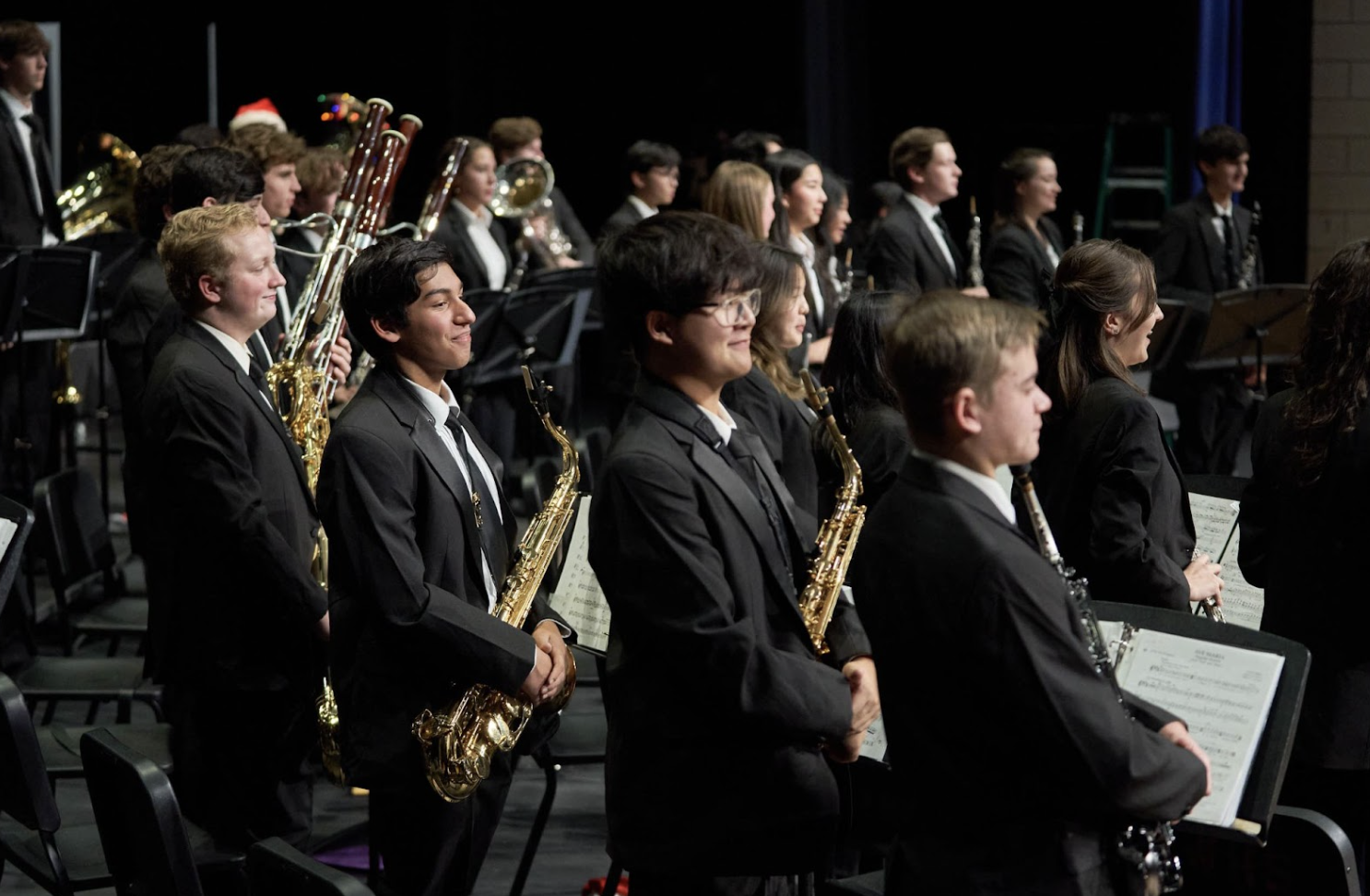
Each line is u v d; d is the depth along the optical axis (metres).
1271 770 3.06
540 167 10.16
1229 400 9.72
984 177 15.33
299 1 14.91
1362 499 3.93
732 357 3.27
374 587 3.73
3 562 4.14
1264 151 12.73
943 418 2.79
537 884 5.16
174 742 4.54
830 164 14.07
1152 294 4.18
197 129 8.20
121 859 3.70
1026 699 2.69
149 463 4.44
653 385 3.29
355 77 15.24
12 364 8.16
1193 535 4.27
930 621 2.76
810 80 14.00
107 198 9.57
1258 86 12.66
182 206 5.17
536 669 3.81
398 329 3.89
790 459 4.75
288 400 5.37
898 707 2.87
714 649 3.10
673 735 3.22
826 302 7.14
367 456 3.77
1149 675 3.20
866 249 8.70
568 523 4.38
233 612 4.36
